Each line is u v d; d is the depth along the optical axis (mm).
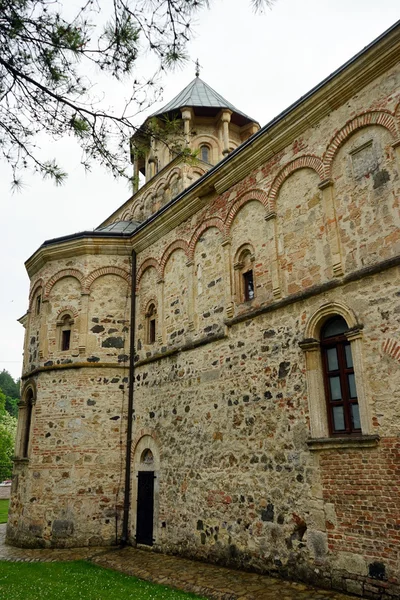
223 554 10102
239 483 10125
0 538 15336
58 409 14508
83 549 12852
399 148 8328
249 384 10438
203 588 8398
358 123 9133
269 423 9750
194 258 13172
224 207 12312
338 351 8906
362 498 7793
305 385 9164
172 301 13750
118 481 13758
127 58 6230
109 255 16031
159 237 14922
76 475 13664
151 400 13617
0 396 55188
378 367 7961
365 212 8773
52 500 13625
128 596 7801
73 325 15414
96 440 14000
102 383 14586
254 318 10672
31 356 16281
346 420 8508
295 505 8836
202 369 11914
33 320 16812
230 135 20625
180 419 12297
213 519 10570
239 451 10305
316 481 8555
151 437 13234
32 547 13430
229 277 11688
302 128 10297
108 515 13422
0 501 30109
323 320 9172
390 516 7367
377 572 7340
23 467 14883
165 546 11781
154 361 13891
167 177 18453
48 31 6035
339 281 8883
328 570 8023
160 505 12305
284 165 10656
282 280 10219
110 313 15445
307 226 9891
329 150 9625
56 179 6902
